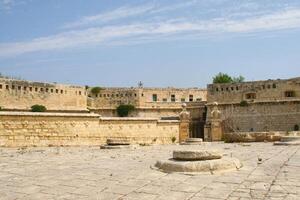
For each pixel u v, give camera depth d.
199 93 94.31
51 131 30.14
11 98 68.62
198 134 82.75
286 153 20.41
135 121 38.22
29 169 14.52
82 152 23.34
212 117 46.97
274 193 9.61
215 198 9.14
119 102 88.19
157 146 32.28
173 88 92.12
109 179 11.97
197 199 9.06
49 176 12.76
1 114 26.89
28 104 71.38
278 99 74.44
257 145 29.53
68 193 10.00
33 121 28.92
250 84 78.62
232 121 78.88
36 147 28.30
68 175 12.91
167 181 11.35
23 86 70.81
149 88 89.44
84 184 11.20
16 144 27.70
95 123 34.00
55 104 76.38
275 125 73.69
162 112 87.31
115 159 18.22
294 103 72.00
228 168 13.21
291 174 12.48
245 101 77.69
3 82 67.62
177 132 43.09
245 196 9.31
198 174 12.41
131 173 13.09
